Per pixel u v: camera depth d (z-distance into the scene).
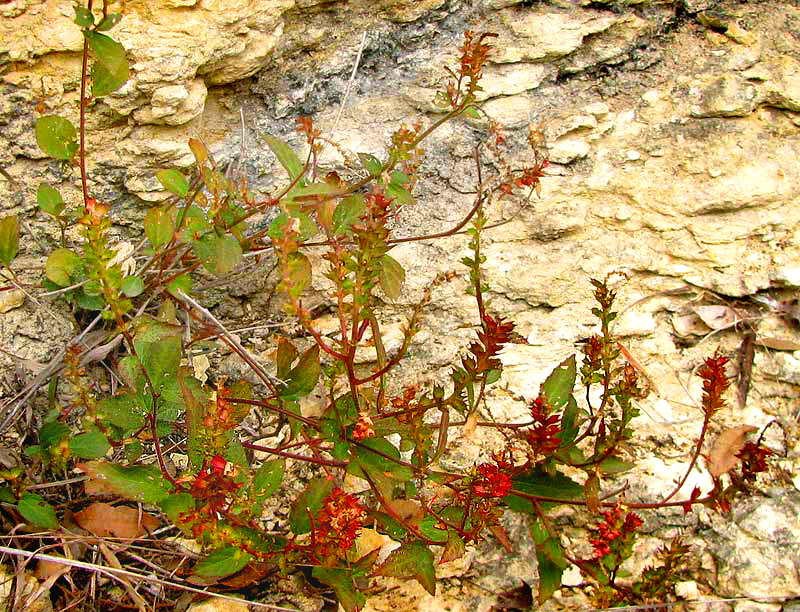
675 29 0.56
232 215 0.44
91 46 0.38
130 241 0.50
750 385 0.51
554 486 0.41
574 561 0.41
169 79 0.48
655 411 0.49
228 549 0.39
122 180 0.49
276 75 0.52
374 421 0.41
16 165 0.47
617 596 0.42
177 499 0.39
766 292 0.52
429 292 0.42
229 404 0.39
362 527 0.43
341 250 0.39
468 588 0.44
